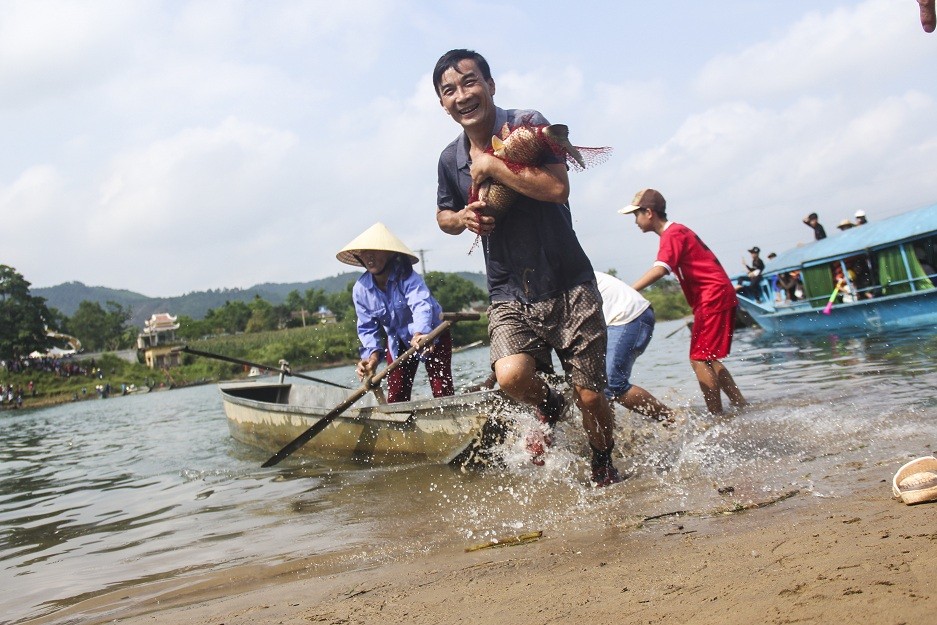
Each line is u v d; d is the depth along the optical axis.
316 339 65.19
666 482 3.79
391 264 6.33
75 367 68.19
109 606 2.95
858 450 3.78
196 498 5.32
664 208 6.23
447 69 3.72
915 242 13.50
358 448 6.00
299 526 4.01
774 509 2.87
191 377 64.38
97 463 8.30
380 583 2.67
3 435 16.45
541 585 2.31
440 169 4.08
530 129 3.45
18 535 4.81
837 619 1.63
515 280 3.87
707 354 5.84
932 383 5.67
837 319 15.05
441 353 6.33
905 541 2.10
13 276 81.94
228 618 2.49
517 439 4.93
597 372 3.81
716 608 1.84
